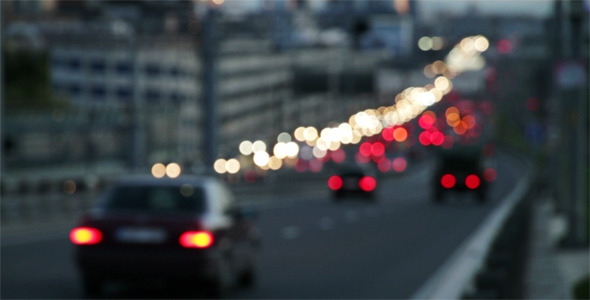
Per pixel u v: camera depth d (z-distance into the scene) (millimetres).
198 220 19953
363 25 149375
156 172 110000
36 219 47875
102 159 117250
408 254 32719
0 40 89688
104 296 20484
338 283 24078
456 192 75000
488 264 14188
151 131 124500
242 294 21609
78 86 194500
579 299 23141
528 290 19031
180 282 20391
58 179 90688
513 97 169625
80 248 19922
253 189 81062
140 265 19656
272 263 28703
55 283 22453
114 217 19938
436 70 173125
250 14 78000
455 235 42031
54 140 113500
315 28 176875
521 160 171125
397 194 90562
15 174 107250
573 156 38562
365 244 36438
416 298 21500
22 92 165000
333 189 76312
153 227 19781
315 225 46781
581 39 37875
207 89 63750
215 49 63719
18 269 25484
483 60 169000
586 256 35969
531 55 148125
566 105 38844
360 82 120562
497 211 62344
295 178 105438
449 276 26312
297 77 119062
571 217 38219
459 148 75312
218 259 20047
